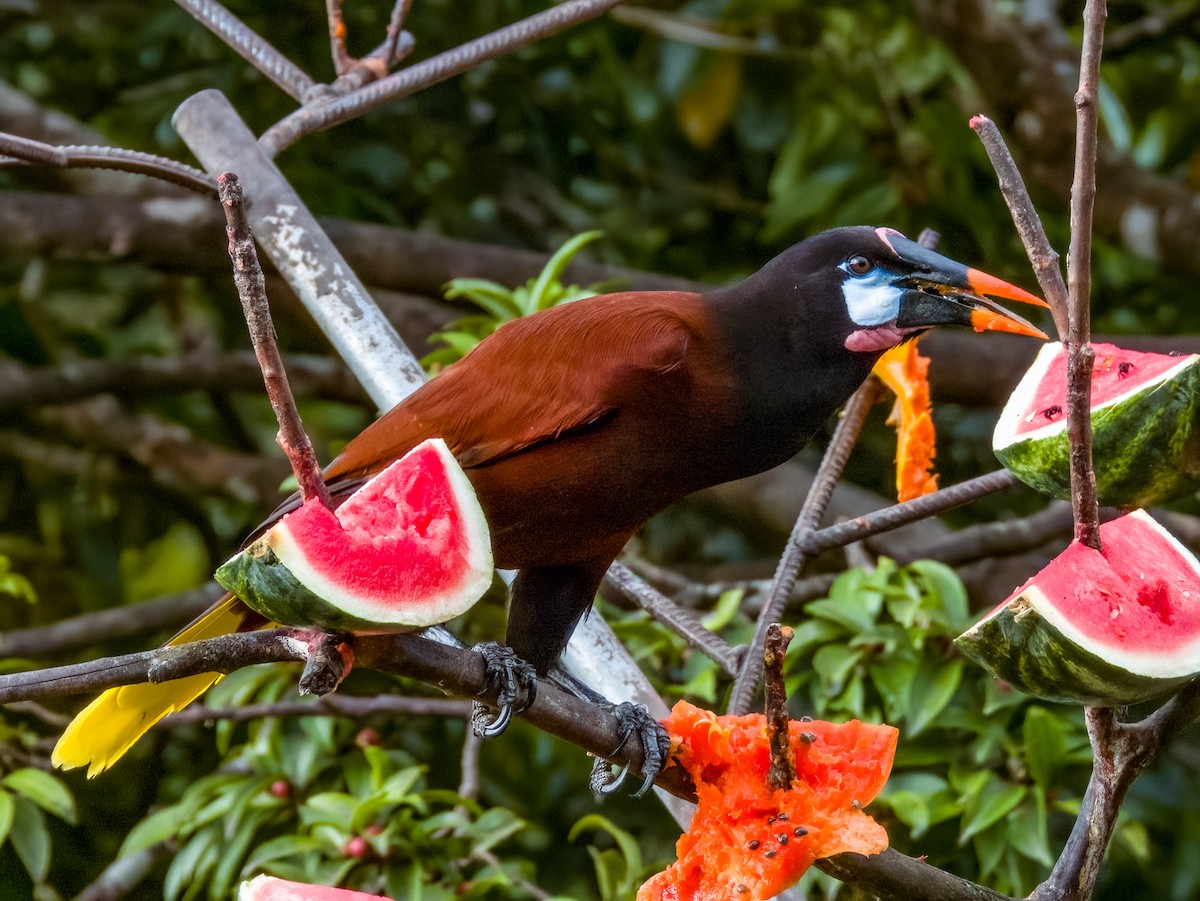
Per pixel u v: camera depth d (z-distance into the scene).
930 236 8.35
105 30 14.62
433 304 14.89
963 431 14.34
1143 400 5.30
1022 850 8.75
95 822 11.98
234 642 4.86
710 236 15.36
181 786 12.23
